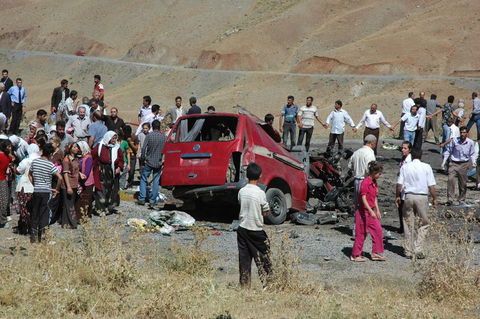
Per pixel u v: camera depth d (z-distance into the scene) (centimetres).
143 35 16975
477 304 775
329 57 11306
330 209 1445
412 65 10650
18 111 2178
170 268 857
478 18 11606
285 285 782
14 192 1363
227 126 1370
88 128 1502
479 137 2583
